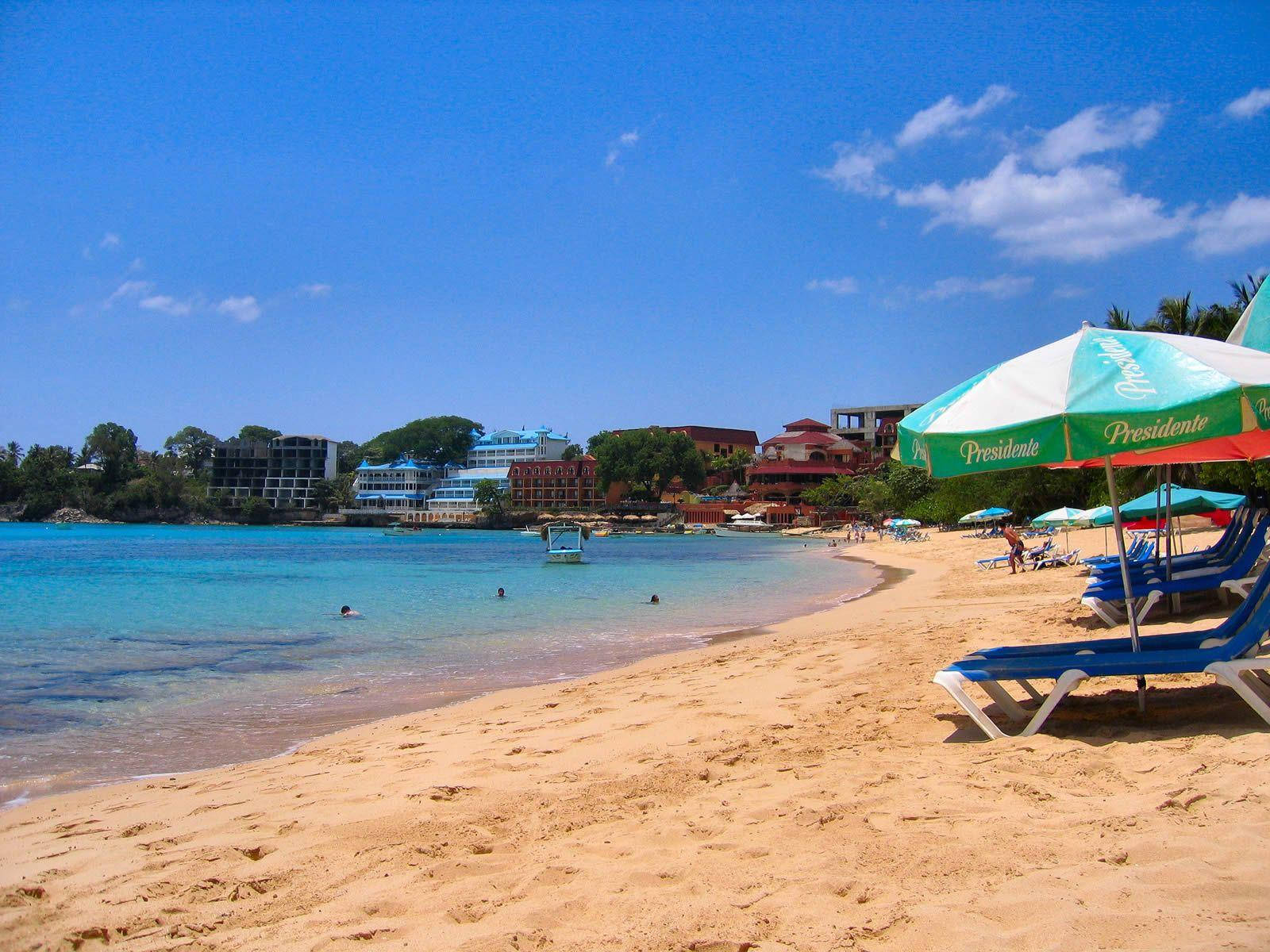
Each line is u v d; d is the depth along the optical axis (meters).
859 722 8.10
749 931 3.77
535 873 4.74
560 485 159.75
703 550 83.25
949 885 4.03
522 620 23.56
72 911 4.72
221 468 181.38
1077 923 3.51
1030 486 62.47
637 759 7.37
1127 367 6.18
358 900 4.60
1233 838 4.19
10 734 10.61
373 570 52.16
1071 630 12.88
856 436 165.38
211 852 5.57
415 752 8.63
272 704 12.32
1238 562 11.88
